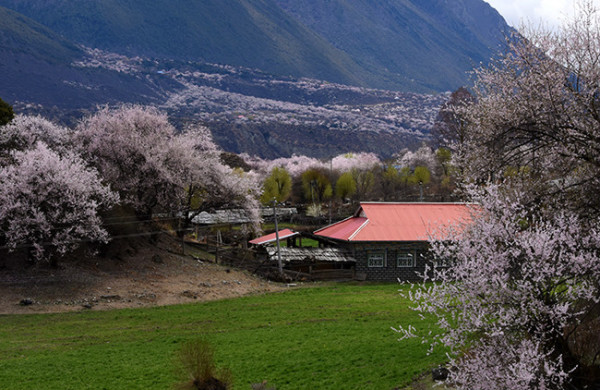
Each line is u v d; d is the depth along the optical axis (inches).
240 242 3312.0
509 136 903.7
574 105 840.3
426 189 5118.1
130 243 2454.5
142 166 2461.9
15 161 2162.9
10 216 1894.7
